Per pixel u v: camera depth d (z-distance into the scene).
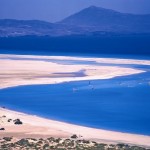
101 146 67.56
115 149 65.88
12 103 116.31
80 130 85.25
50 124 90.00
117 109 108.56
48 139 73.00
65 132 82.38
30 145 67.50
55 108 109.44
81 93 132.25
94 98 123.88
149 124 92.94
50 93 131.88
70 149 64.81
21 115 98.88
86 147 66.44
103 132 84.56
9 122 89.38
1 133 79.81
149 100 120.88
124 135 82.69
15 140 72.75
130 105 113.62
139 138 80.50
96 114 102.69
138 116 100.62
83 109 108.50
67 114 102.50
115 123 93.81
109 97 125.75
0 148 65.19
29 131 81.94
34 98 123.62
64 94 130.50
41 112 104.50
